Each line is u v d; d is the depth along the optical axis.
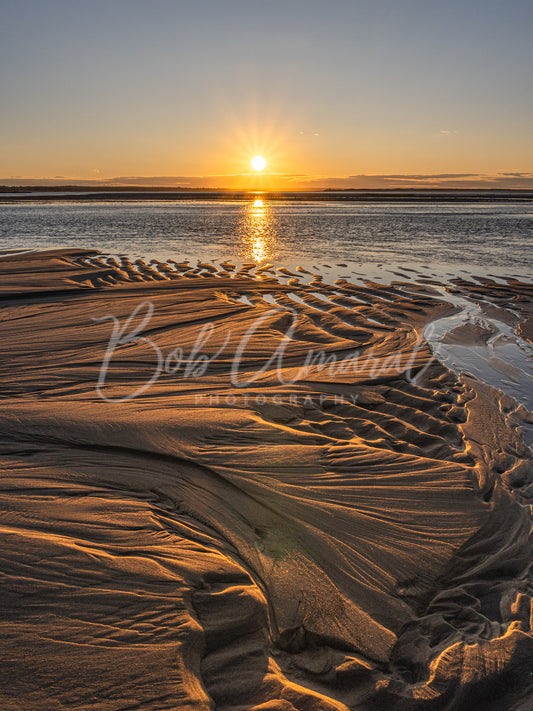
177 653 2.53
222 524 3.64
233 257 17.38
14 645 2.48
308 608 2.99
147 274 14.02
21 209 49.00
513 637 2.88
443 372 6.89
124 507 3.70
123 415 5.14
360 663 2.70
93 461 4.32
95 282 12.80
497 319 9.72
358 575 3.27
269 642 2.79
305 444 4.71
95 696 2.28
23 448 4.48
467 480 4.31
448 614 3.06
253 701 2.44
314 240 22.56
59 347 7.54
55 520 3.48
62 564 3.02
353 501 3.96
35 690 2.28
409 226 29.91
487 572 3.40
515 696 2.59
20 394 5.80
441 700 2.54
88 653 2.48
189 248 19.81
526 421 5.61
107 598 2.80
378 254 18.19
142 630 2.63
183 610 2.78
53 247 20.09
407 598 3.15
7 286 11.66
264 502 3.89
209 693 2.46
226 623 2.79
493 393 6.32
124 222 32.81
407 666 2.71
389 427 5.31
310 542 3.52
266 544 3.48
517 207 55.50
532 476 4.56
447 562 3.44
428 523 3.79
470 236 24.19
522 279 13.53
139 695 2.31
